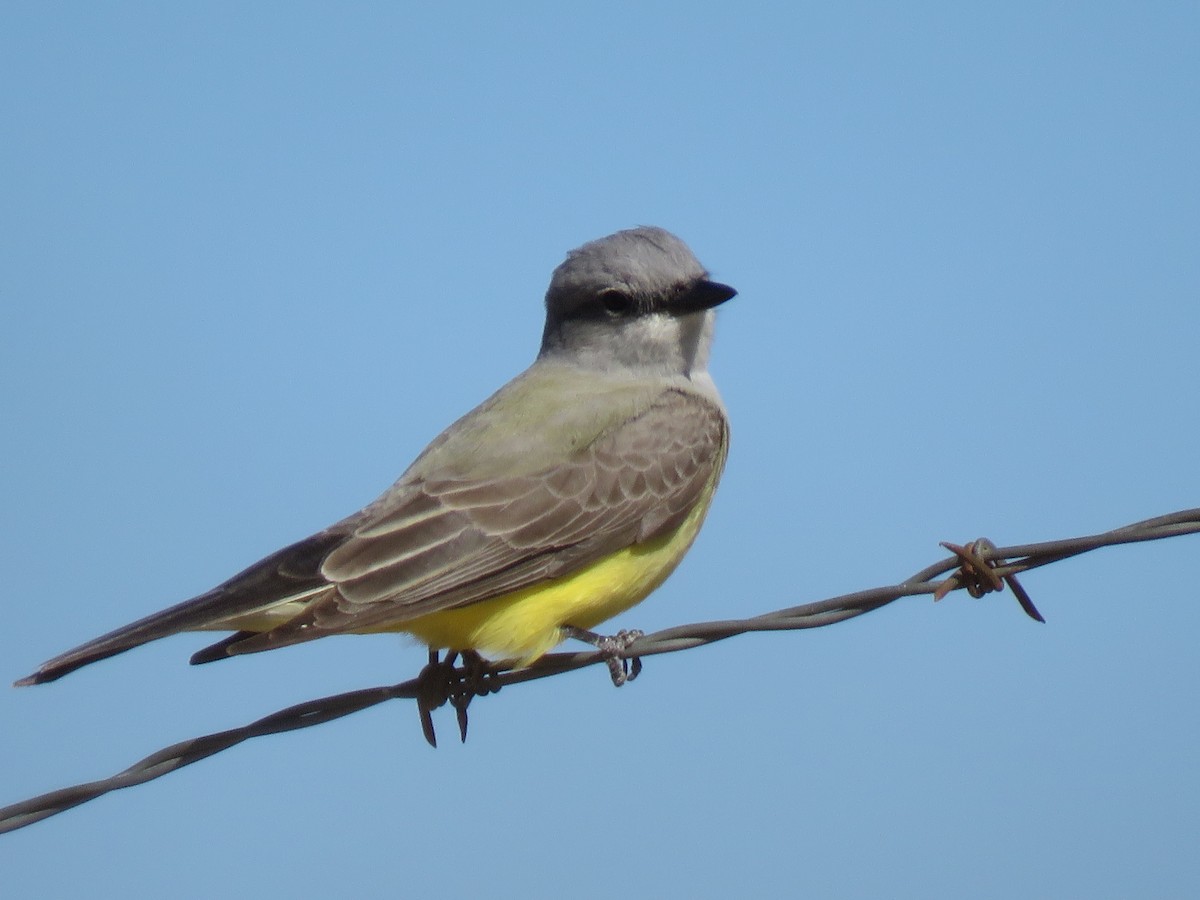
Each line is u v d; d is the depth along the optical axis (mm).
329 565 9672
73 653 8672
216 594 9336
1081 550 8328
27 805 7594
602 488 10805
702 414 11672
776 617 8727
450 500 10352
